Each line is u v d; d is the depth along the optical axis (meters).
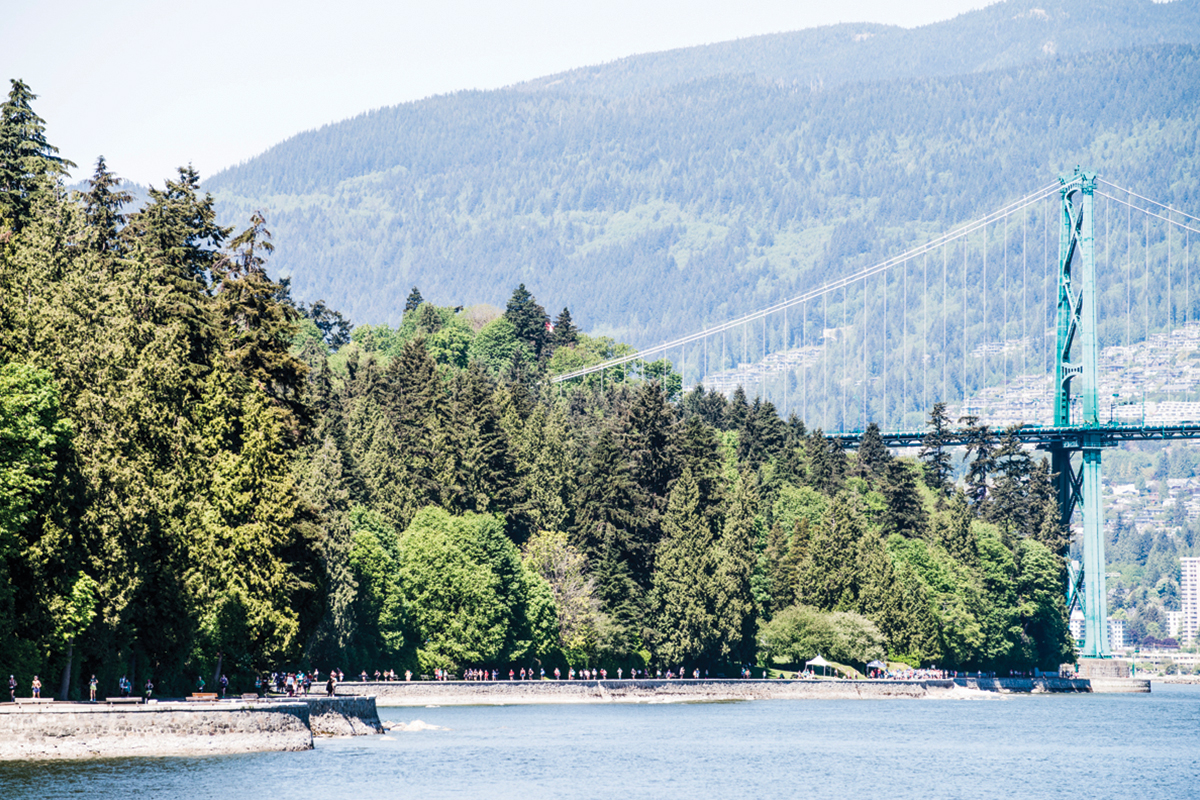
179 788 156.00
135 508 176.75
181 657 197.12
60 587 169.75
